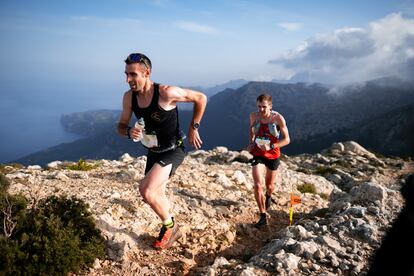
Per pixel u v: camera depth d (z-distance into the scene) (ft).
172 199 24.64
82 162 41.39
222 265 16.01
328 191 43.32
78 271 15.17
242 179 35.47
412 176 3.28
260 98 22.97
